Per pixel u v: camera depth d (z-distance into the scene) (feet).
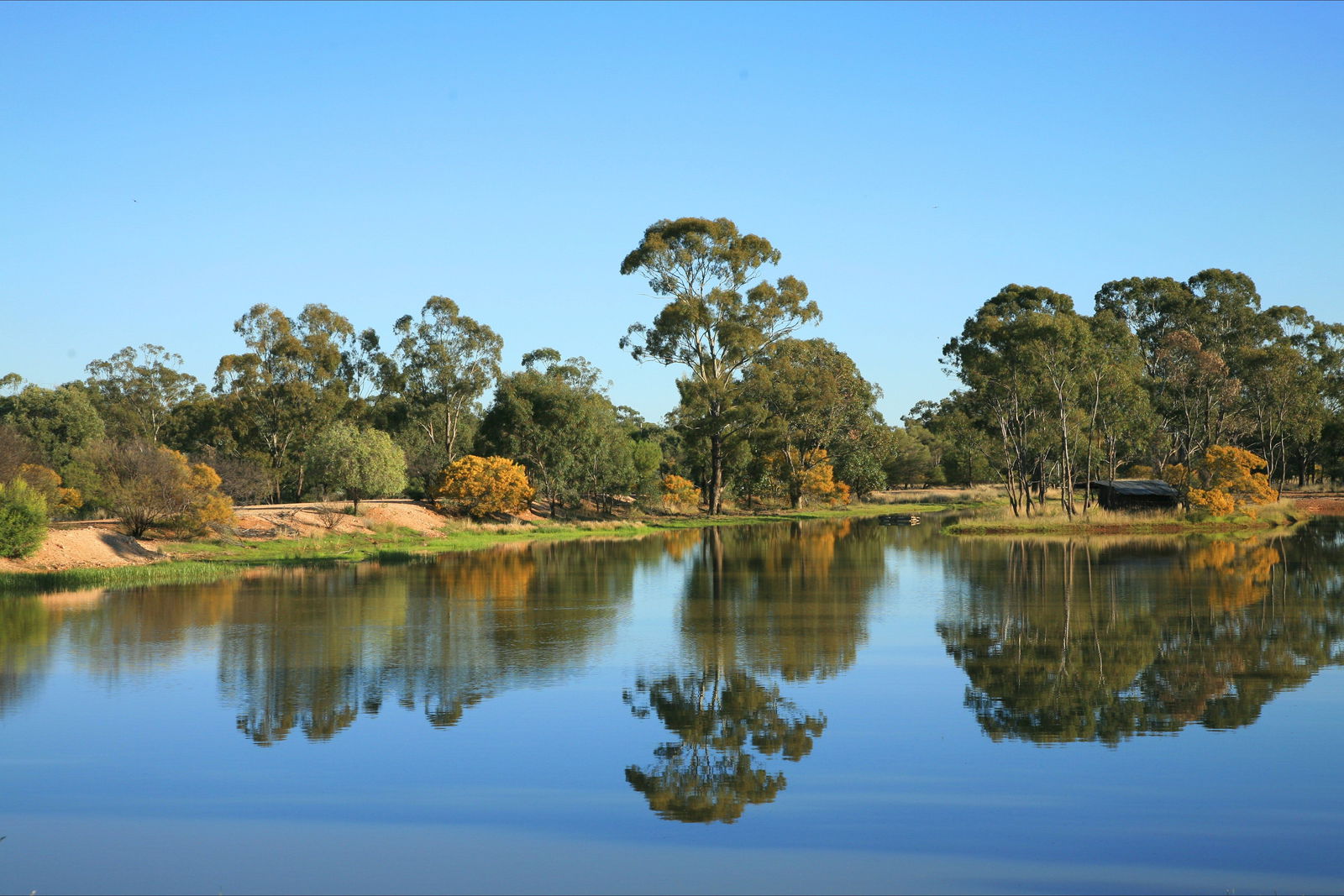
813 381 258.16
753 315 248.32
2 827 38.60
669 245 247.29
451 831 38.19
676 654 69.36
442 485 197.06
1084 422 216.95
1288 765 44.91
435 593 102.17
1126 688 59.36
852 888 33.24
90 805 40.75
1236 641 73.72
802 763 45.75
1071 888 33.24
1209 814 39.37
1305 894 32.65
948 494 362.12
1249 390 271.08
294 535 152.05
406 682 60.85
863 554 148.87
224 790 42.42
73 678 61.82
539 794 42.01
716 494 260.01
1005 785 42.65
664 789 42.42
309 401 236.02
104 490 135.64
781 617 86.17
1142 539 172.65
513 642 74.23
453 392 256.93
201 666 65.21
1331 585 105.29
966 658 68.13
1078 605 92.48
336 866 35.14
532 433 227.61
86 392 287.69
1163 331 296.71
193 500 136.87
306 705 55.52
